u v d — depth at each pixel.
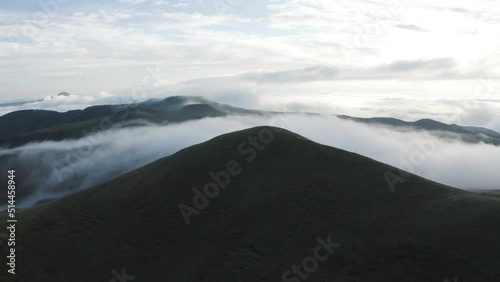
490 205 58.34
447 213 58.94
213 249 59.31
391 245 55.66
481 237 53.62
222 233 61.75
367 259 54.62
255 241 59.81
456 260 51.81
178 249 60.12
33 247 59.59
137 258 58.97
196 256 58.62
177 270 57.12
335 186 67.56
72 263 57.81
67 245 60.50
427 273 51.59
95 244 60.84
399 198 63.94
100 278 56.03
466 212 58.19
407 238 56.19
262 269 55.69
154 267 57.88
